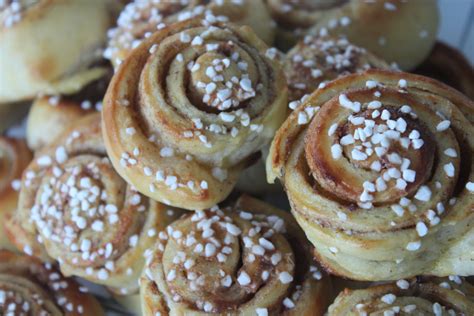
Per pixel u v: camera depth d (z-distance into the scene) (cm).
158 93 42
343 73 47
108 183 45
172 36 43
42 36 52
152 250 43
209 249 41
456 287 40
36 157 49
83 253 45
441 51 55
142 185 43
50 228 46
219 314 40
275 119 42
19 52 52
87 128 48
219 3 50
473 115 40
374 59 48
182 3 51
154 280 42
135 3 53
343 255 40
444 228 38
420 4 53
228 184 43
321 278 42
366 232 38
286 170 40
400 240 38
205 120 42
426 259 39
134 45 48
